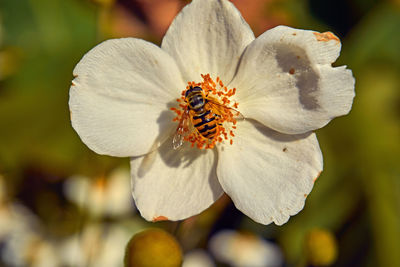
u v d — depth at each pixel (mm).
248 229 340
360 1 363
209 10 260
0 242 326
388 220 337
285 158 261
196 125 259
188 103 260
